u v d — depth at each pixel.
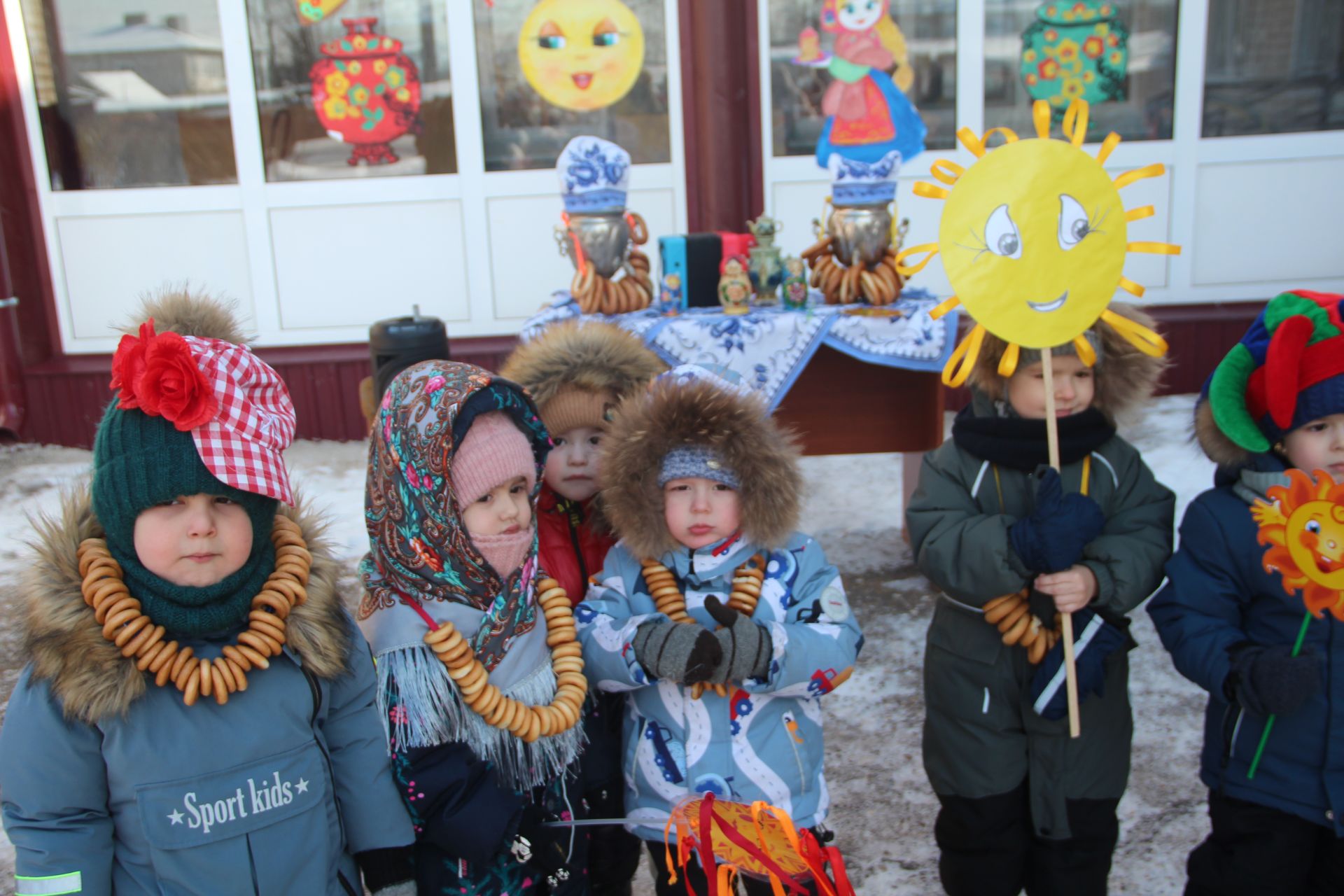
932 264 6.06
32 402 6.02
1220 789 1.96
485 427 1.65
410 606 1.68
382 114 5.92
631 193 6.03
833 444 4.24
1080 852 2.09
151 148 5.93
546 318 3.86
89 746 1.39
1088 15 5.82
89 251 6.00
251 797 1.45
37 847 1.37
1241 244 6.11
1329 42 5.85
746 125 5.89
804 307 3.90
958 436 2.19
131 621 1.40
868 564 4.28
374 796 1.60
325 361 6.07
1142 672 3.31
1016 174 1.95
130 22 5.76
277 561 1.55
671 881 1.66
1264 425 1.92
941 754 2.18
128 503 1.38
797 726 1.93
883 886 2.38
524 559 1.74
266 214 6.00
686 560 1.94
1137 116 5.98
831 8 5.23
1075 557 1.94
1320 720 1.84
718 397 1.87
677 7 5.80
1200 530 1.97
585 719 1.94
